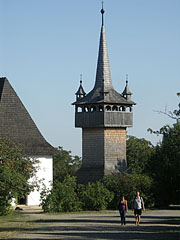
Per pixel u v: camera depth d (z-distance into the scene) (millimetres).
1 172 39750
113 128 75438
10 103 62250
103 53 80062
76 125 76562
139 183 57281
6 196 43062
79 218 42000
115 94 77500
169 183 58719
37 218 41938
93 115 75000
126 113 76188
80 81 79562
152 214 48469
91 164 75562
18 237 27266
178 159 57188
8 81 63250
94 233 29297
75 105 77250
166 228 32438
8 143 42281
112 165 74750
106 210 54281
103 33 80938
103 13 81188
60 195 50906
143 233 29141
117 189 57094
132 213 50469
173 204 62875
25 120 62469
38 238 26672
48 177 60812
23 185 42719
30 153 59844
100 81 79000
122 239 25969
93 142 75688
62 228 32562
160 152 59219
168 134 59125
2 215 43656
